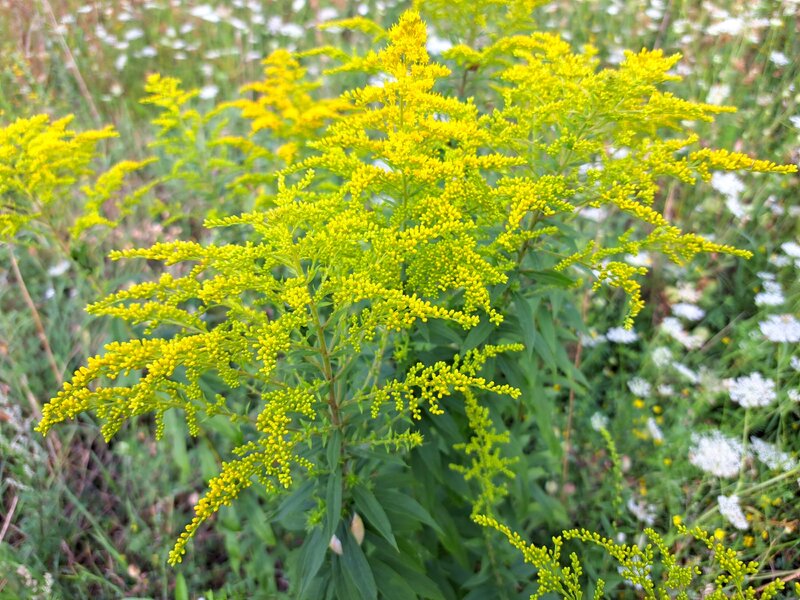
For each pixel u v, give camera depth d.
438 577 0.86
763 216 1.29
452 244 0.59
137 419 1.17
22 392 1.18
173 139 1.18
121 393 0.50
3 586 0.93
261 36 2.11
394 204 0.68
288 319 0.51
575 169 0.69
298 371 0.67
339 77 1.70
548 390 1.04
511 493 0.89
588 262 0.65
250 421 0.56
